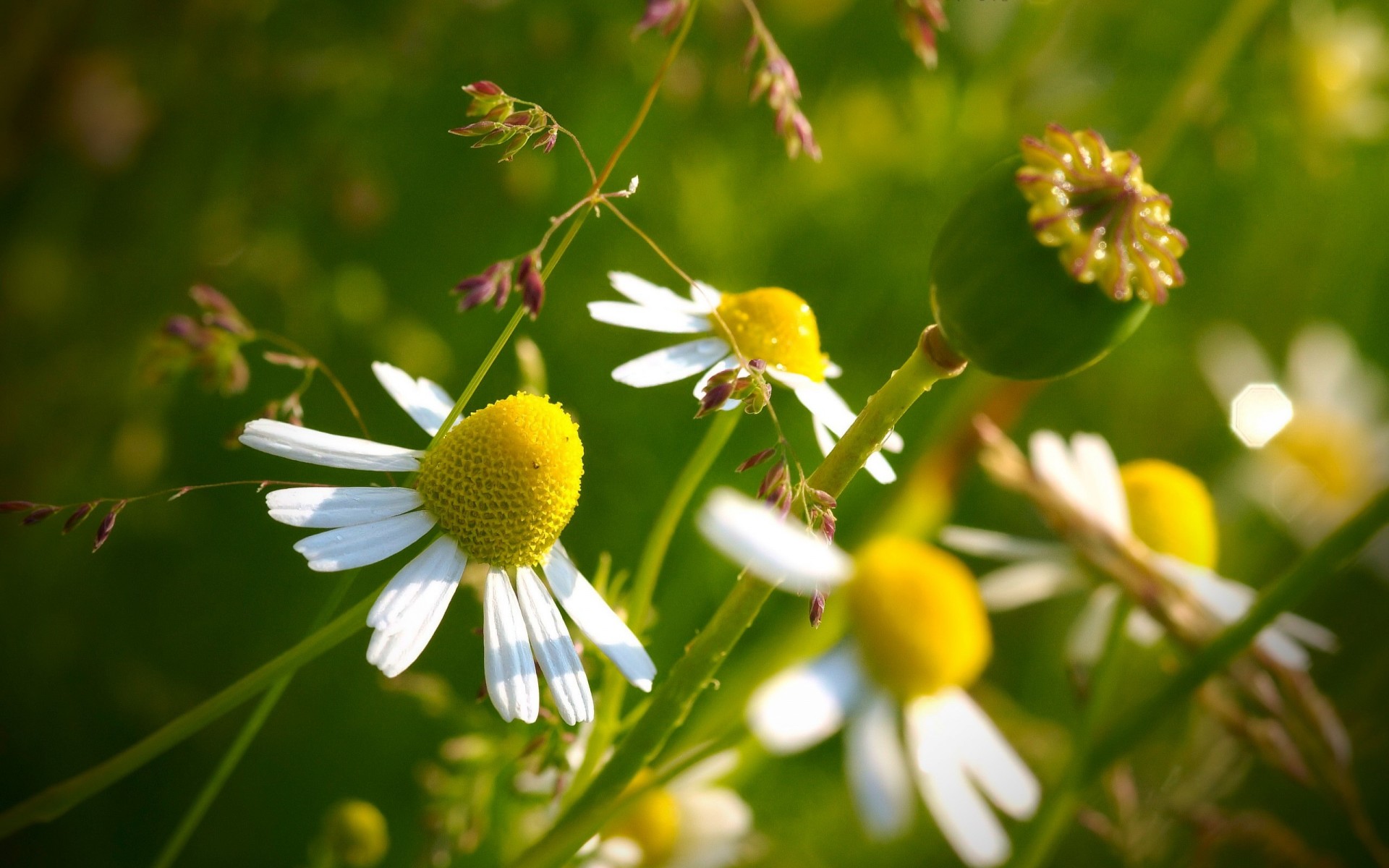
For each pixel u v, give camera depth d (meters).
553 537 0.14
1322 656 0.25
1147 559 0.16
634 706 0.19
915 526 0.22
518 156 0.22
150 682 0.21
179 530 0.22
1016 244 0.12
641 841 0.16
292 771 0.20
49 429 0.21
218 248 0.22
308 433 0.13
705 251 0.25
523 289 0.13
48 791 0.13
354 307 0.22
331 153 0.22
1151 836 0.19
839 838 0.22
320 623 0.13
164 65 0.22
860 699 0.15
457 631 0.20
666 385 0.23
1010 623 0.25
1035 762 0.21
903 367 0.13
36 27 0.21
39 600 0.21
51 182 0.22
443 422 0.14
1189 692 0.14
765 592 0.13
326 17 0.22
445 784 0.15
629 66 0.23
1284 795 0.21
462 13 0.22
